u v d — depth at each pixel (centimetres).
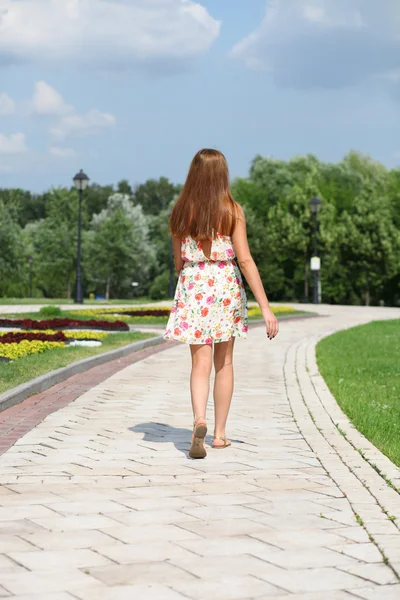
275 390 1212
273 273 8269
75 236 9525
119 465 686
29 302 4847
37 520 520
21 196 16025
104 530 498
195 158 727
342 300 9031
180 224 727
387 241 7856
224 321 727
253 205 9481
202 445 708
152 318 3309
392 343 2283
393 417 963
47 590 398
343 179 9575
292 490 602
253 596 391
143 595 392
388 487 602
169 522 516
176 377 1360
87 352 1631
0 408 963
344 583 409
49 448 758
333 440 799
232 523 514
